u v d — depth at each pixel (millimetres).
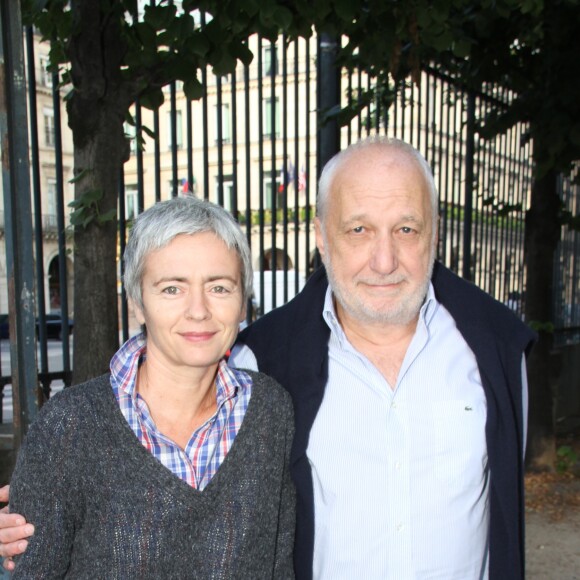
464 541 1799
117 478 1395
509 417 1827
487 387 1862
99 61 2262
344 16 2539
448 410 1842
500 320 1978
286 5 2621
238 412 1597
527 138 5008
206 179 3414
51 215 11828
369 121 4625
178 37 2295
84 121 2293
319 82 4129
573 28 4273
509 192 6770
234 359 2039
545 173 4500
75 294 2373
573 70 4371
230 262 1497
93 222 2322
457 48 3479
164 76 2426
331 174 1931
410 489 1794
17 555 1389
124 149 2361
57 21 2354
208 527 1448
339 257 1895
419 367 1894
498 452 1811
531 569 3666
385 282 1847
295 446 1775
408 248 1862
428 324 1968
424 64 4793
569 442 6078
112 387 1477
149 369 1528
